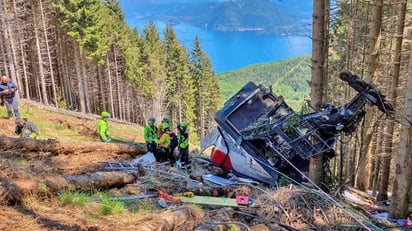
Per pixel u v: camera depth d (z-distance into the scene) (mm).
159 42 52344
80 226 4617
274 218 6199
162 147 10258
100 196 6137
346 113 7289
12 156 7934
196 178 8461
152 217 5195
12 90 12938
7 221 4422
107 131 11906
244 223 5922
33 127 10336
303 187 7031
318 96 7598
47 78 41500
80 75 38062
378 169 14742
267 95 9781
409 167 7000
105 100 48000
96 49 35250
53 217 4801
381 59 14531
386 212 8062
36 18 35750
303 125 7695
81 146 9492
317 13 7160
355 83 7227
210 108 57000
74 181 6074
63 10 33031
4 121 12469
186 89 51500
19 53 37375
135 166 8664
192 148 20516
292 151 8406
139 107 51781
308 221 6227
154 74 48156
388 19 13180
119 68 46594
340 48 16656
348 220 6371
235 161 8992
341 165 8180
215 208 6414
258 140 8773
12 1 32094
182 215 5445
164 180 7672
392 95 12211
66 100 42281
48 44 37375
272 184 8359
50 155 8734
